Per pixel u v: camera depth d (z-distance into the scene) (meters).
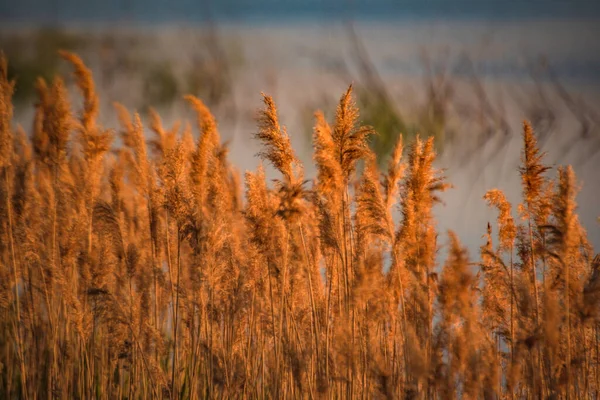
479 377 25.25
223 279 28.64
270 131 26.84
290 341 28.23
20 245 31.97
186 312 30.00
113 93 130.12
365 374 27.20
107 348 31.69
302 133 104.81
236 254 29.89
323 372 27.53
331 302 28.69
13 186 33.00
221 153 30.20
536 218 28.48
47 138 33.34
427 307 26.14
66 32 159.50
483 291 29.64
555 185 28.23
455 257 25.72
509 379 25.42
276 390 27.61
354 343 26.30
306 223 29.08
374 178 27.86
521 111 121.75
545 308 26.47
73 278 32.81
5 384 33.69
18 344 31.22
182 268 30.72
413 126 109.44
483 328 28.52
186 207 27.84
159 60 145.38
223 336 29.39
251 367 29.92
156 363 28.91
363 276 25.73
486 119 112.50
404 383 26.86
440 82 125.00
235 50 167.25
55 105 32.09
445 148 101.62
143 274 29.62
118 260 30.61
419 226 27.62
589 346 28.20
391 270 28.20
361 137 26.67
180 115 115.94
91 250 30.77
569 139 103.31
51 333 31.89
